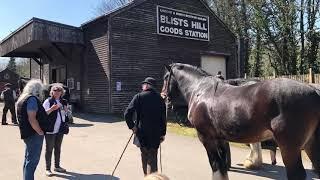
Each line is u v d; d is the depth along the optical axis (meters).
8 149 12.86
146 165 7.71
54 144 9.73
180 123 17.17
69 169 10.08
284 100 5.57
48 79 29.28
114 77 22.11
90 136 15.18
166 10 24.75
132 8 22.98
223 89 6.65
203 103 6.88
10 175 9.52
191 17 26.27
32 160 7.57
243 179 9.02
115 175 9.45
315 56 34.81
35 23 21.34
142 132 7.52
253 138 6.03
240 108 6.05
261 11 35.41
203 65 27.12
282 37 35.28
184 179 9.08
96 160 11.09
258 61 39.06
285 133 5.54
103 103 22.53
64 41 22.61
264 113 5.74
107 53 22.06
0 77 48.66
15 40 24.98
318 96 5.60
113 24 22.14
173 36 25.11
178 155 11.82
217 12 40.97
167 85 8.42
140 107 7.55
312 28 34.44
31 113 7.39
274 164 10.42
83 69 24.16
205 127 6.88
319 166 5.66
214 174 7.00
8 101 19.55
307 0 34.12
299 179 5.51
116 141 14.12
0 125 19.33
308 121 5.53
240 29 39.12
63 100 9.84
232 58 29.22
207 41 27.33
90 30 23.34
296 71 35.38
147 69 23.61
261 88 5.86
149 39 23.81
